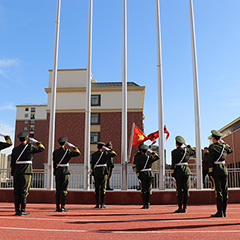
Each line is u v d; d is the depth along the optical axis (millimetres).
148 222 6547
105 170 9867
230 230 5500
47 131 33094
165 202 11516
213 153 7539
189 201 11594
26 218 7191
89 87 12891
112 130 32469
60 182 8773
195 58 13164
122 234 5195
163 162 12211
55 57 13094
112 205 11102
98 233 5289
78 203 11727
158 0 13781
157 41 13375
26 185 7816
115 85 34344
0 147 7734
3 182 12898
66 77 34438
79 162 32125
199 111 12766
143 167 9656
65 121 33156
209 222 6473
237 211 8672
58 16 13594
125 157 12438
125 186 12164
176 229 5652
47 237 4930
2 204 11047
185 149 8703
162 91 12867
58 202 8703
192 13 13711
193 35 13492
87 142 12430
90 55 13234
